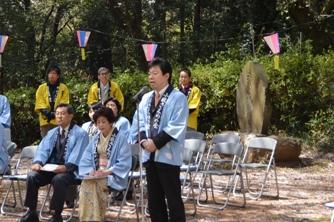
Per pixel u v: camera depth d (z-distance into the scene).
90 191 6.50
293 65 14.04
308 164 12.13
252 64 13.00
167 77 5.86
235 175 8.50
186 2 20.05
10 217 7.68
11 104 15.45
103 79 10.69
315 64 13.98
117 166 6.84
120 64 20.59
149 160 5.83
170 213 5.77
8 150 8.64
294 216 7.73
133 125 6.10
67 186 7.01
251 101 12.97
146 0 20.42
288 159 12.05
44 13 18.77
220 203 8.54
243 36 17.81
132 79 14.95
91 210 6.46
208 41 19.23
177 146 5.76
